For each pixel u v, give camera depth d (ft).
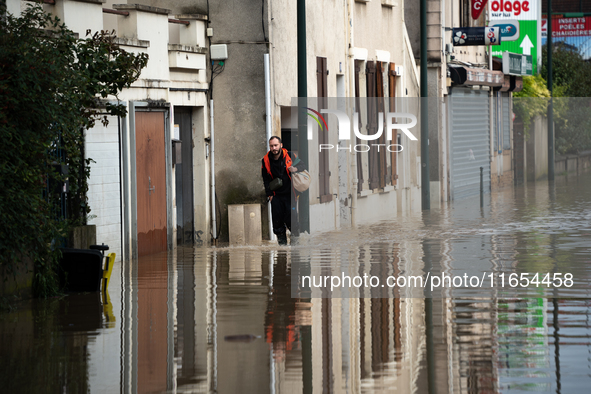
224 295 51.90
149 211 74.84
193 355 37.50
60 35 56.18
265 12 86.58
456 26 158.30
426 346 38.22
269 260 68.18
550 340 38.83
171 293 53.11
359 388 32.42
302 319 44.45
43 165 51.52
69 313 47.11
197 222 85.71
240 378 33.94
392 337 40.11
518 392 31.55
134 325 43.65
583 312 44.93
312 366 35.47
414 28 142.51
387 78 123.75
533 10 209.15
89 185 65.77
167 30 77.97
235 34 86.84
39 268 52.60
